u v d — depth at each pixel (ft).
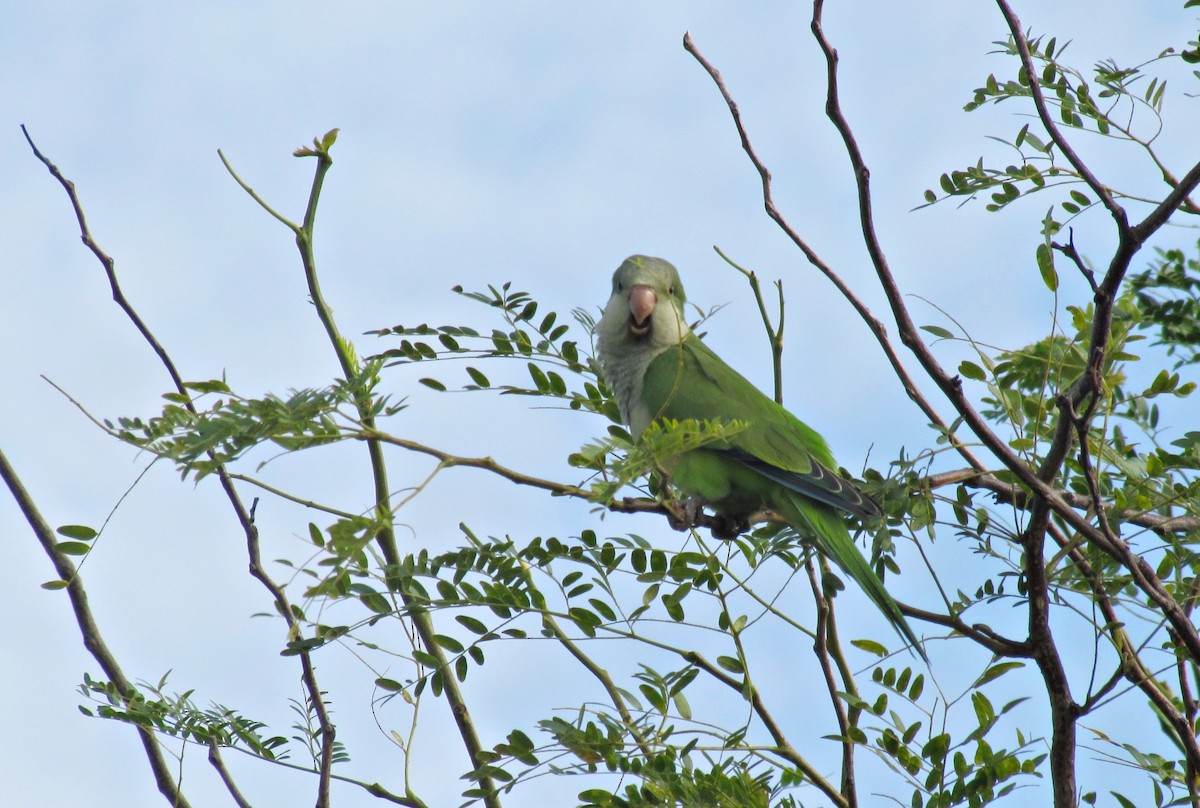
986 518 24.49
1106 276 20.31
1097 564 23.94
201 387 20.67
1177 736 25.26
